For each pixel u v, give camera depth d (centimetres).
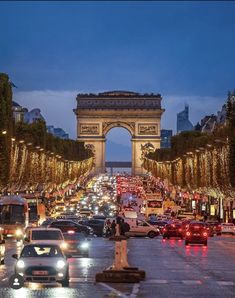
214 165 19112
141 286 5300
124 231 5850
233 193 17338
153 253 9038
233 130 16150
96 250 9469
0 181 15300
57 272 5128
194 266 7094
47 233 6631
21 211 12306
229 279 5875
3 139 15250
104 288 5144
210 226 15038
